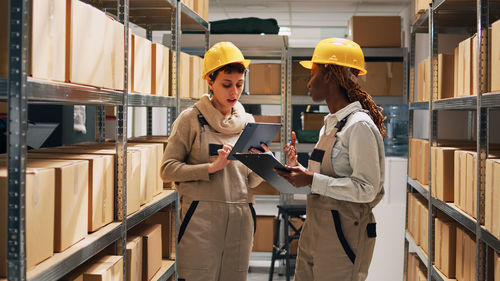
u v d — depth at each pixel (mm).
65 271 1432
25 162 1236
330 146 1938
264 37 4875
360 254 1917
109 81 1785
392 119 5637
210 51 2252
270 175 1926
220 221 2217
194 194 2219
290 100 4918
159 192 2529
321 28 8680
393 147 5629
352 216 1907
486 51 2068
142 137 2898
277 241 4527
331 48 1944
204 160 2238
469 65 2293
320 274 1939
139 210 2133
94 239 1648
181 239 2227
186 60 2941
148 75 2320
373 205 1951
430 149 2883
